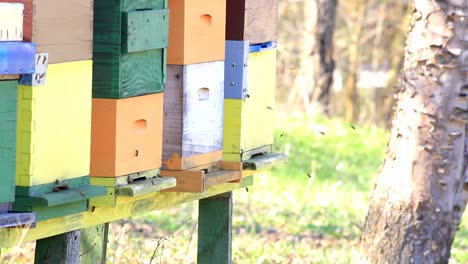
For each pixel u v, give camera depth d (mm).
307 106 49406
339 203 28234
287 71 63344
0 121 9656
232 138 13977
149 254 19031
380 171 15367
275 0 14883
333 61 52062
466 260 21438
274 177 32219
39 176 10320
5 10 9453
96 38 11297
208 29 13047
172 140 12695
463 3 14375
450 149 14664
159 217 24859
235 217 25344
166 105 12680
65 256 12789
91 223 11586
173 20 12539
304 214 26469
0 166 9719
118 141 11422
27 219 9930
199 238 15953
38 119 10219
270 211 26422
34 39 10039
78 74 10797
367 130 44062
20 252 19078
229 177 13469
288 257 20109
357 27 66625
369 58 76500
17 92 9852
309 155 36406
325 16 51562
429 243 14852
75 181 10883
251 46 14195
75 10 10625
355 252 16078
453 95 14547
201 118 13078
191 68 12742
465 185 14867
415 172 14820
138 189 11469
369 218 15383
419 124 14734
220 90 13445
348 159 36594
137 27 11430
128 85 11469
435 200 14773
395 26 66938
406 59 14898
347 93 67000
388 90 66812
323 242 22531
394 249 15008
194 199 14094
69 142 10734
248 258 19641
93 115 11383
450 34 14438
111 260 17391
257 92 14609
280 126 41875
